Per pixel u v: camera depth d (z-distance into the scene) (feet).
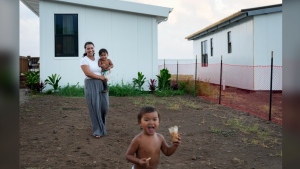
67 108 33.06
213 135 23.39
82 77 46.96
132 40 48.24
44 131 23.44
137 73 48.39
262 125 26.99
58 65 46.65
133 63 48.29
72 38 47.01
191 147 20.39
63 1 46.11
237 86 57.21
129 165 16.93
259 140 22.11
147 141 11.59
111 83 47.50
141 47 48.49
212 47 72.08
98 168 16.31
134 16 48.16
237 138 22.62
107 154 18.72
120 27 47.93
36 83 46.03
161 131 24.64
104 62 21.68
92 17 47.26
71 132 23.25
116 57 47.88
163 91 45.55
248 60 52.80
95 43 47.42
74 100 38.70
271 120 29.07
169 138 22.67
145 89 48.52
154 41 48.60
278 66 47.80
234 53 58.90
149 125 11.23
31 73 48.01
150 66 48.73
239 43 56.44
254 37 50.60
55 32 46.78
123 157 18.30
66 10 46.70
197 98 43.45
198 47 82.02
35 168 15.87
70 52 46.98
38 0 48.70
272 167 16.62
